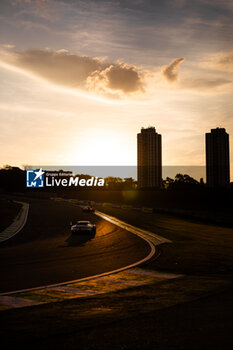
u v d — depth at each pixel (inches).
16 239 1081.4
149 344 211.5
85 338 223.0
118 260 636.7
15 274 495.8
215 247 820.0
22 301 332.8
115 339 220.7
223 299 333.7
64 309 299.6
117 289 390.3
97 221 1740.9
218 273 496.1
